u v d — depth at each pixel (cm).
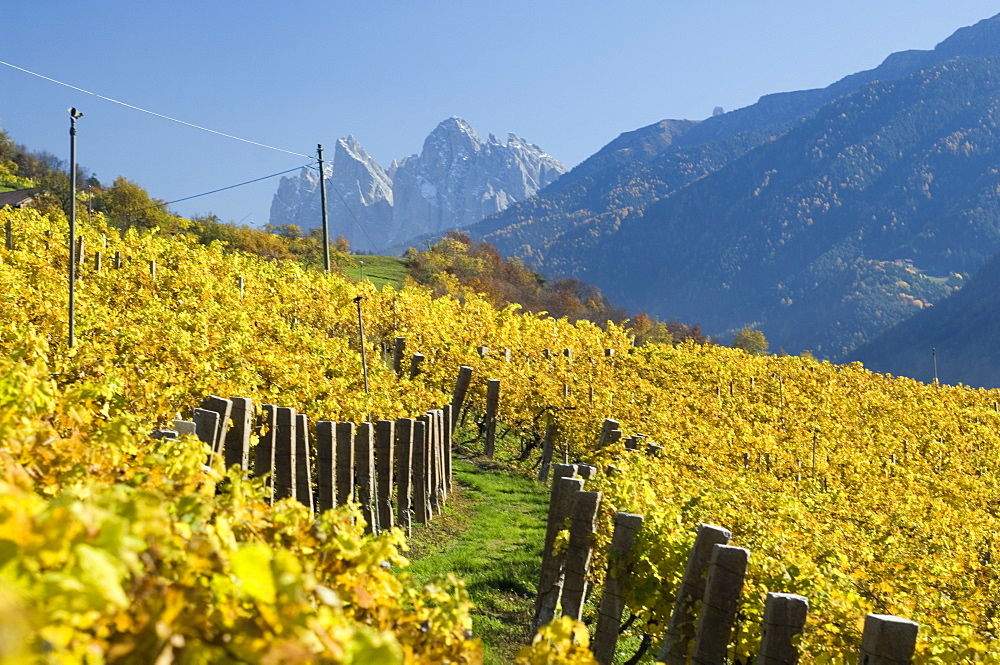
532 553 1184
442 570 1049
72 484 357
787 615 599
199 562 209
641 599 792
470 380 2119
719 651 646
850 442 2578
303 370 1507
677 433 2055
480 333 2792
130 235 3109
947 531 1645
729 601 650
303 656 175
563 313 11050
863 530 1508
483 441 2103
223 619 192
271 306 2530
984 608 1139
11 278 1842
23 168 9694
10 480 226
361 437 1119
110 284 2216
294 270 3166
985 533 1719
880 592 978
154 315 1659
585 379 2470
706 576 699
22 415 437
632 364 3189
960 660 655
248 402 910
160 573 206
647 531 805
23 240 2634
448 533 1265
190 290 2291
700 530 704
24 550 158
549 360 2659
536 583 1054
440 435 1383
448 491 1521
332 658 181
